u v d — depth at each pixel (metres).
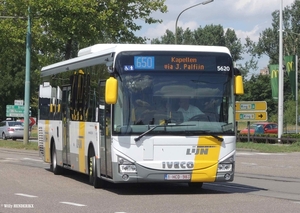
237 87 13.77
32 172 20.05
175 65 13.70
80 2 31.81
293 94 43.25
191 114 13.61
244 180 17.89
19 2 33.31
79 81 16.70
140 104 13.47
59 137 18.89
